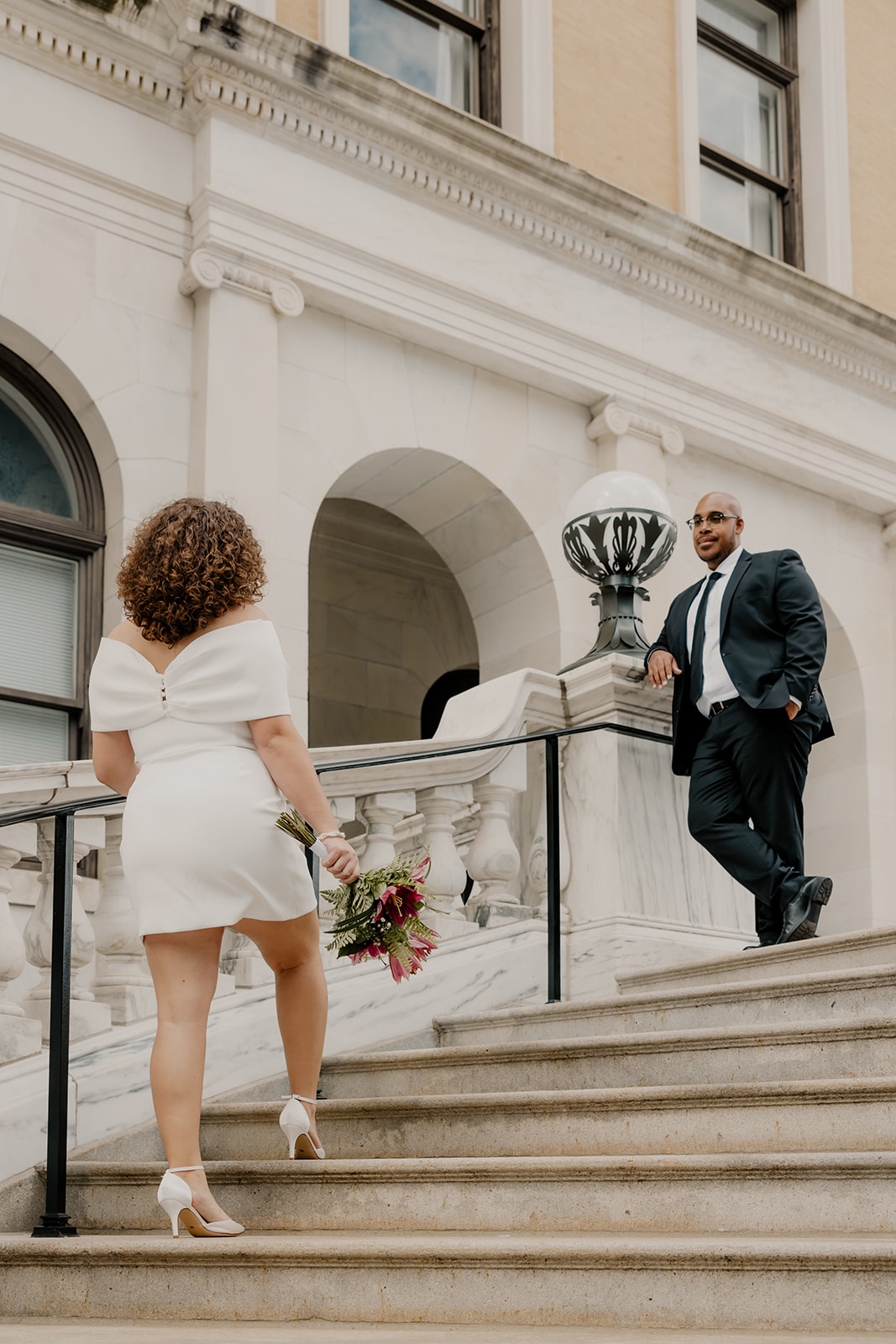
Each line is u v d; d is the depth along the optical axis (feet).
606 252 35.65
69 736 28.45
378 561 46.03
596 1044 14.48
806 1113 12.09
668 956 19.97
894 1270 9.05
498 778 20.52
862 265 42.39
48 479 29.01
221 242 29.78
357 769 19.06
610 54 38.06
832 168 42.06
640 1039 14.20
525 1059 14.99
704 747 19.39
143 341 29.32
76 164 28.99
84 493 28.99
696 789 19.30
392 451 32.55
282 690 12.43
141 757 12.50
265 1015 17.24
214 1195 13.10
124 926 17.65
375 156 32.04
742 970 17.17
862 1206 10.59
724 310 37.76
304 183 31.24
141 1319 10.90
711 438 37.24
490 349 33.55
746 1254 9.36
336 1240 10.82
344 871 12.25
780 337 38.81
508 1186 11.97
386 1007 18.31
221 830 11.93
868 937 15.70
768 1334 9.02
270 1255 10.54
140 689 12.48
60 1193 13.15
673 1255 9.55
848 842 39.52
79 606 28.73
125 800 13.80
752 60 42.73
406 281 32.42
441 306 32.89
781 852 18.78
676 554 36.37
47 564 28.63
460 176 33.12
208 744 12.29
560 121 36.65
